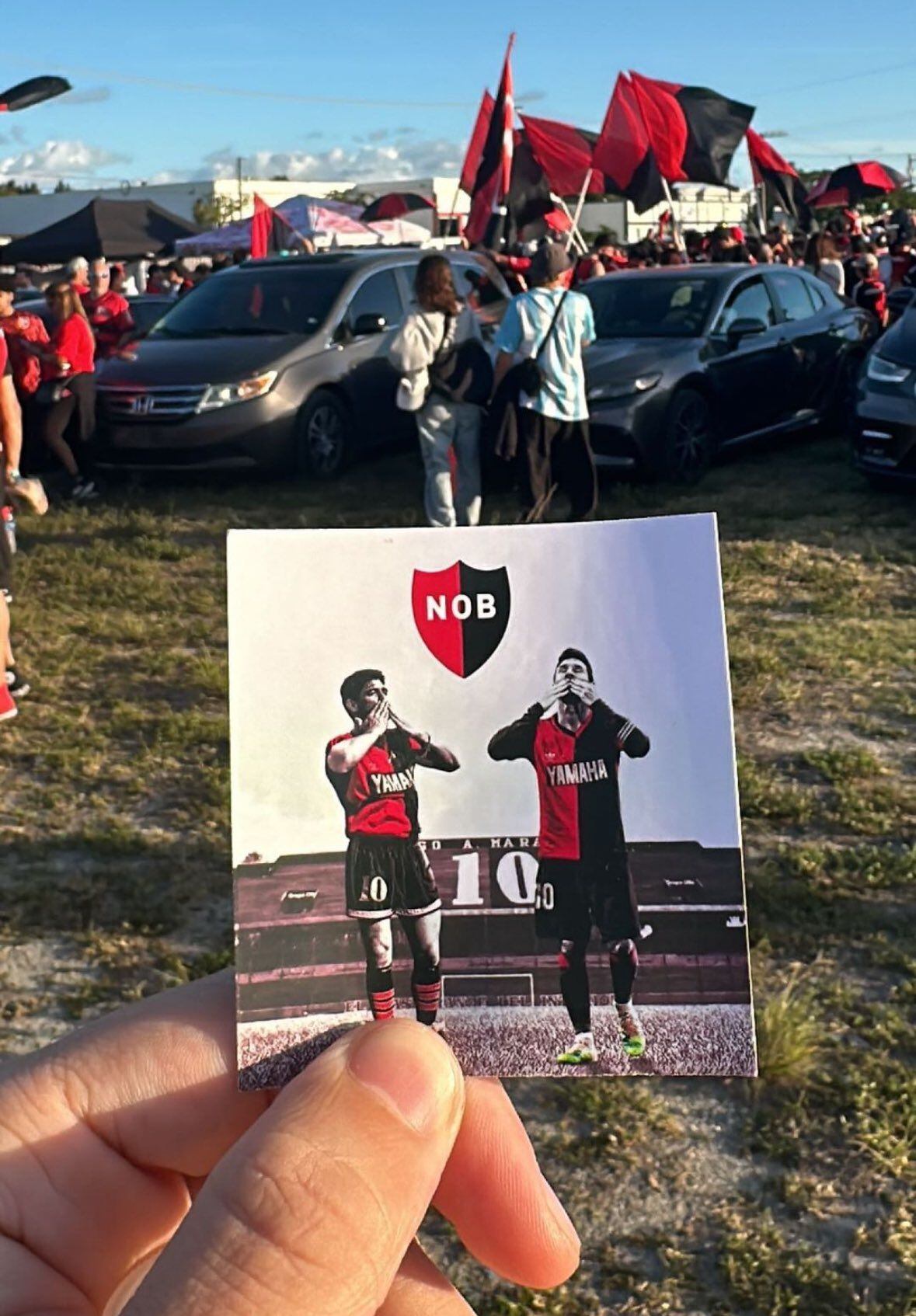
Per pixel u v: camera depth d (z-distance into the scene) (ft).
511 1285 8.80
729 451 34.24
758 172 71.72
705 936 3.34
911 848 14.12
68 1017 11.87
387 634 3.39
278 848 3.38
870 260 50.90
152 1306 3.16
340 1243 3.18
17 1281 3.84
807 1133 9.94
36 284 71.05
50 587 25.99
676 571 3.35
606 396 30.91
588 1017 3.37
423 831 3.40
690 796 3.34
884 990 11.66
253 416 32.73
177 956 12.66
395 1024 3.36
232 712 3.37
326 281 35.73
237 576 3.38
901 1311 8.34
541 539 3.40
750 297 34.78
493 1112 4.14
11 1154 3.90
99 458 33.68
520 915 3.39
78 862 14.69
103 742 18.01
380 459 37.35
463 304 26.37
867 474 29.94
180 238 76.48
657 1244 9.03
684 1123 10.15
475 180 51.88
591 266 54.03
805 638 21.40
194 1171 4.02
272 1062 3.37
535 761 3.39
